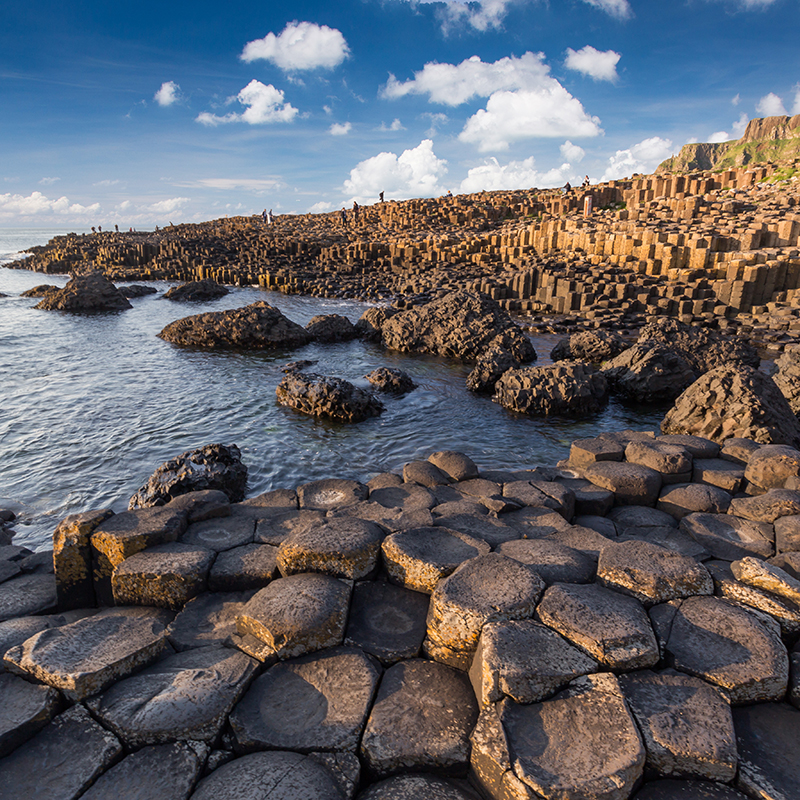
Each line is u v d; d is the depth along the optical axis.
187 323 21.23
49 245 83.12
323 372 16.78
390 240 51.25
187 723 3.21
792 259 23.44
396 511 5.65
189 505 5.63
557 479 7.12
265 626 3.79
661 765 2.93
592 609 3.76
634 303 24.64
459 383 15.59
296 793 2.89
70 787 2.97
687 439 7.68
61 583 4.78
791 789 2.81
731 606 3.91
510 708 3.21
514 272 32.75
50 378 15.79
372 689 3.53
